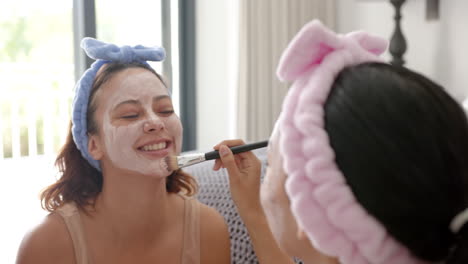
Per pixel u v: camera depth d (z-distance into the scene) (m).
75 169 0.81
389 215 0.40
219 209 0.99
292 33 2.56
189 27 2.74
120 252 0.77
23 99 3.39
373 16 2.46
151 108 0.77
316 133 0.43
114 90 0.76
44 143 3.40
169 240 0.81
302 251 0.52
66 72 3.43
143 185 0.76
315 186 0.43
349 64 0.47
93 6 2.34
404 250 0.42
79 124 0.78
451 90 2.16
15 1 4.36
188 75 2.78
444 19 2.17
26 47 4.44
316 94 0.45
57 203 0.80
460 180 0.40
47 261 0.73
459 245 0.40
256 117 2.56
